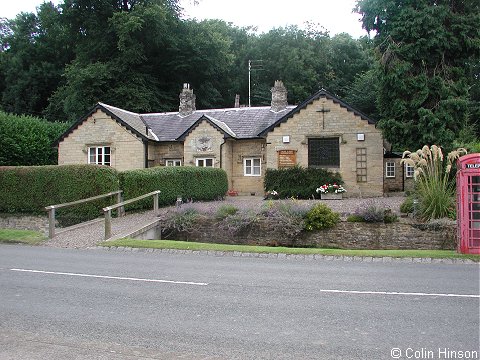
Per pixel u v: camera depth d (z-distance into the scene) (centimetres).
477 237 1286
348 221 1738
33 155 3378
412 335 594
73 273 1015
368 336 592
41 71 5272
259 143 3066
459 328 621
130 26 4331
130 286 882
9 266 1109
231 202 2453
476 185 1298
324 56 6044
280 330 618
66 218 2161
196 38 4981
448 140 2239
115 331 617
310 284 905
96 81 4312
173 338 589
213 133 2992
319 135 2748
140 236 1705
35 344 569
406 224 1680
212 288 867
